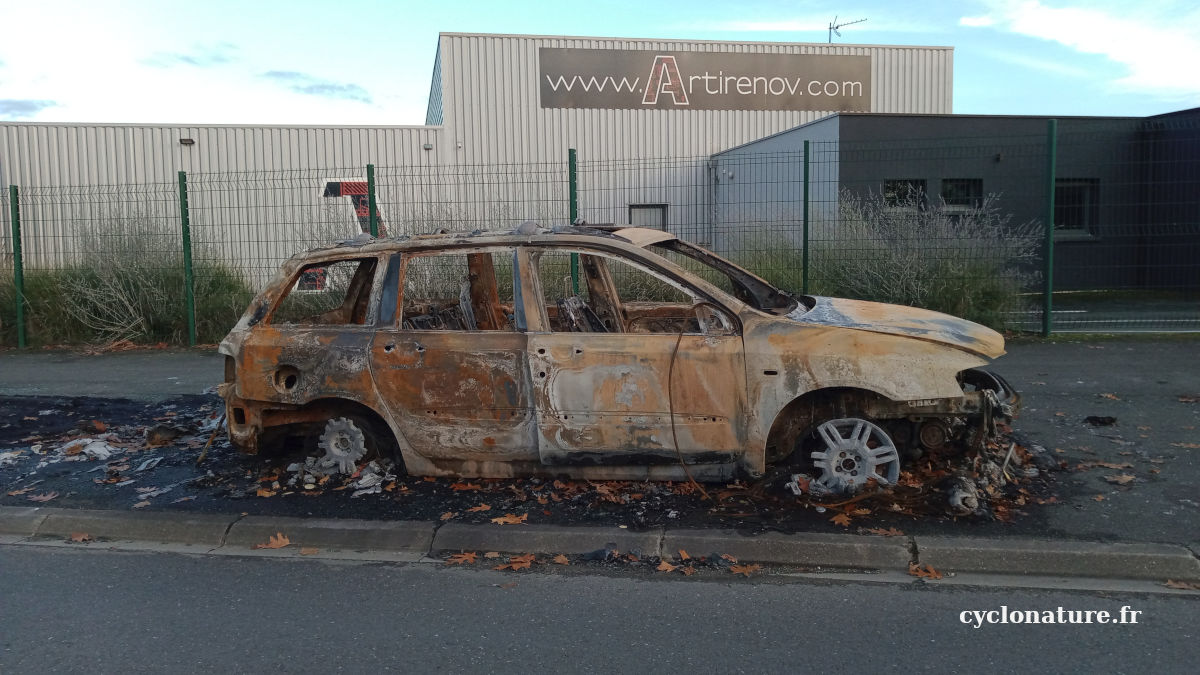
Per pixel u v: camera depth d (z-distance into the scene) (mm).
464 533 5141
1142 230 17344
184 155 18766
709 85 22859
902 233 11961
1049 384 8602
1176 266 16469
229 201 13977
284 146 19203
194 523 5398
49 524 5520
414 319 6660
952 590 4484
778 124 23250
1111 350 10414
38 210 14508
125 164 18594
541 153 22250
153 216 13258
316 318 6418
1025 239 12414
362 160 19656
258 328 5938
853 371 5160
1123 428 7008
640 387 5340
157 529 5410
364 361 5699
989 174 17609
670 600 4406
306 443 6430
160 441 7090
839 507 5301
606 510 5426
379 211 12562
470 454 5641
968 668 3678
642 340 5371
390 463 6066
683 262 9086
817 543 4852
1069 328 12133
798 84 23219
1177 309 14555
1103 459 6234
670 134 22797
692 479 5469
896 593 4457
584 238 5582
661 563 4816
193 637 4043
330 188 13664
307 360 5781
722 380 5277
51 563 5020
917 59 23781
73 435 7422
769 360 5227
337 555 5117
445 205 12688
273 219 14484
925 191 17281
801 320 5355
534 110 22172
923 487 5426
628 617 4215
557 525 5199
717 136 22984
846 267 12023
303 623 4188
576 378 5398
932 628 4059
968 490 5215
